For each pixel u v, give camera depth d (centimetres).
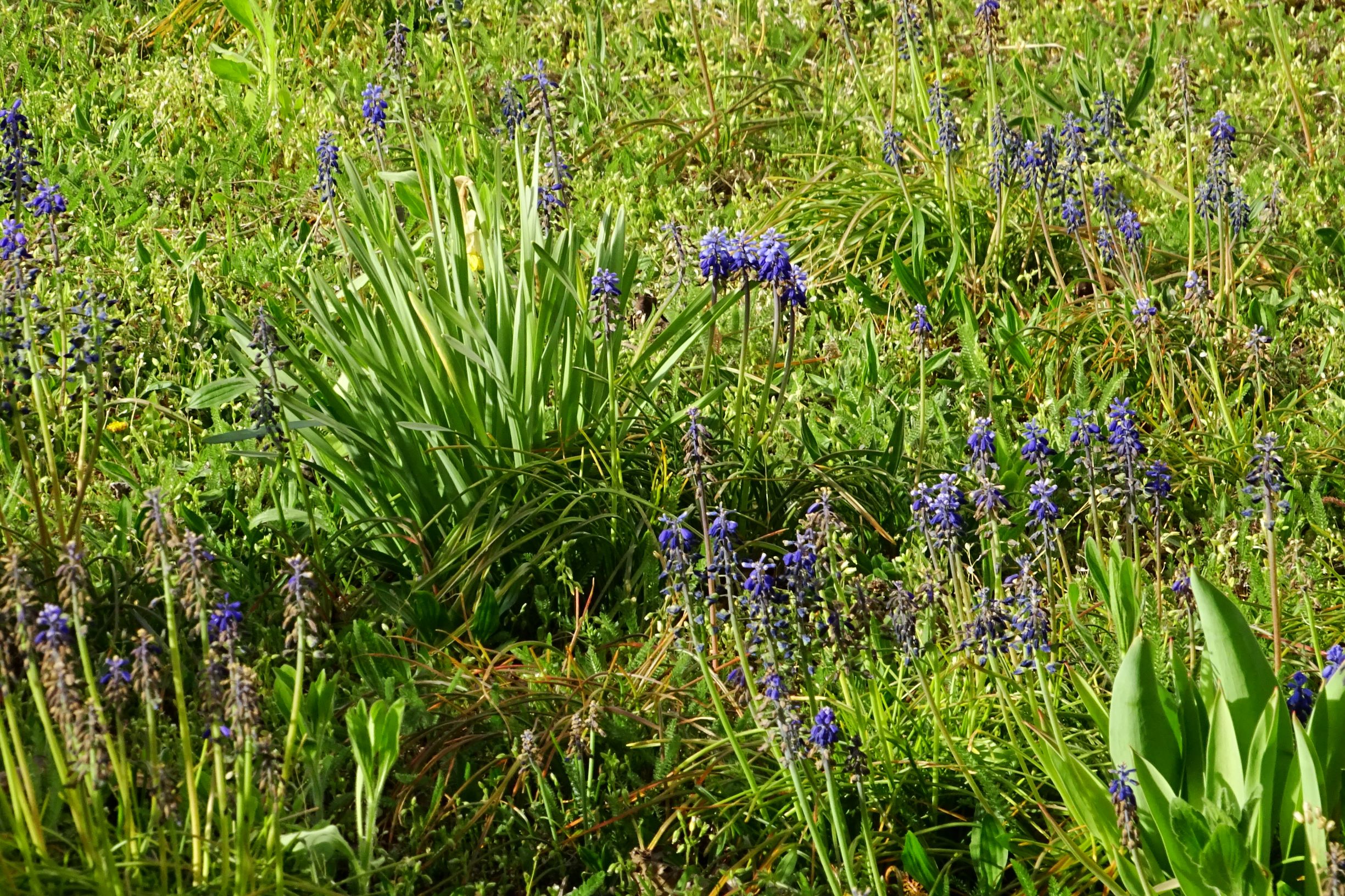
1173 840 237
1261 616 341
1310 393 455
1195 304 460
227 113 649
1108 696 312
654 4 767
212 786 242
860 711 286
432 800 284
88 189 580
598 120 658
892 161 536
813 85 688
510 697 315
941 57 726
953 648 316
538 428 388
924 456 424
